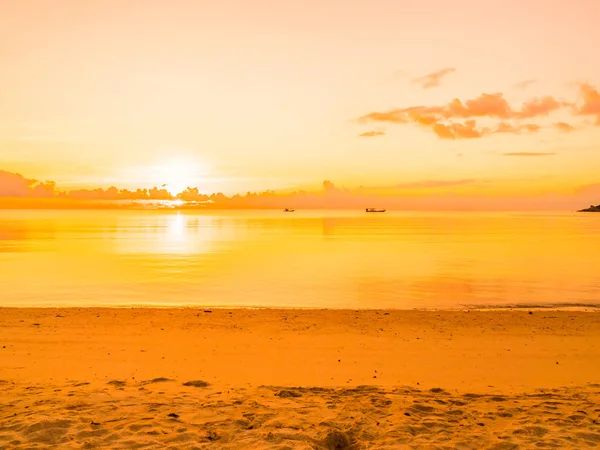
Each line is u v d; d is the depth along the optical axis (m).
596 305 20.84
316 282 27.80
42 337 13.07
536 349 12.23
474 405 7.75
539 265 36.75
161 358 11.12
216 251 49.59
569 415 7.16
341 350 12.03
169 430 6.28
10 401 7.48
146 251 49.44
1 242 62.00
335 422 6.67
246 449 5.70
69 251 48.62
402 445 5.92
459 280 28.78
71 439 5.90
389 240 67.94
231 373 9.96
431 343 12.81
